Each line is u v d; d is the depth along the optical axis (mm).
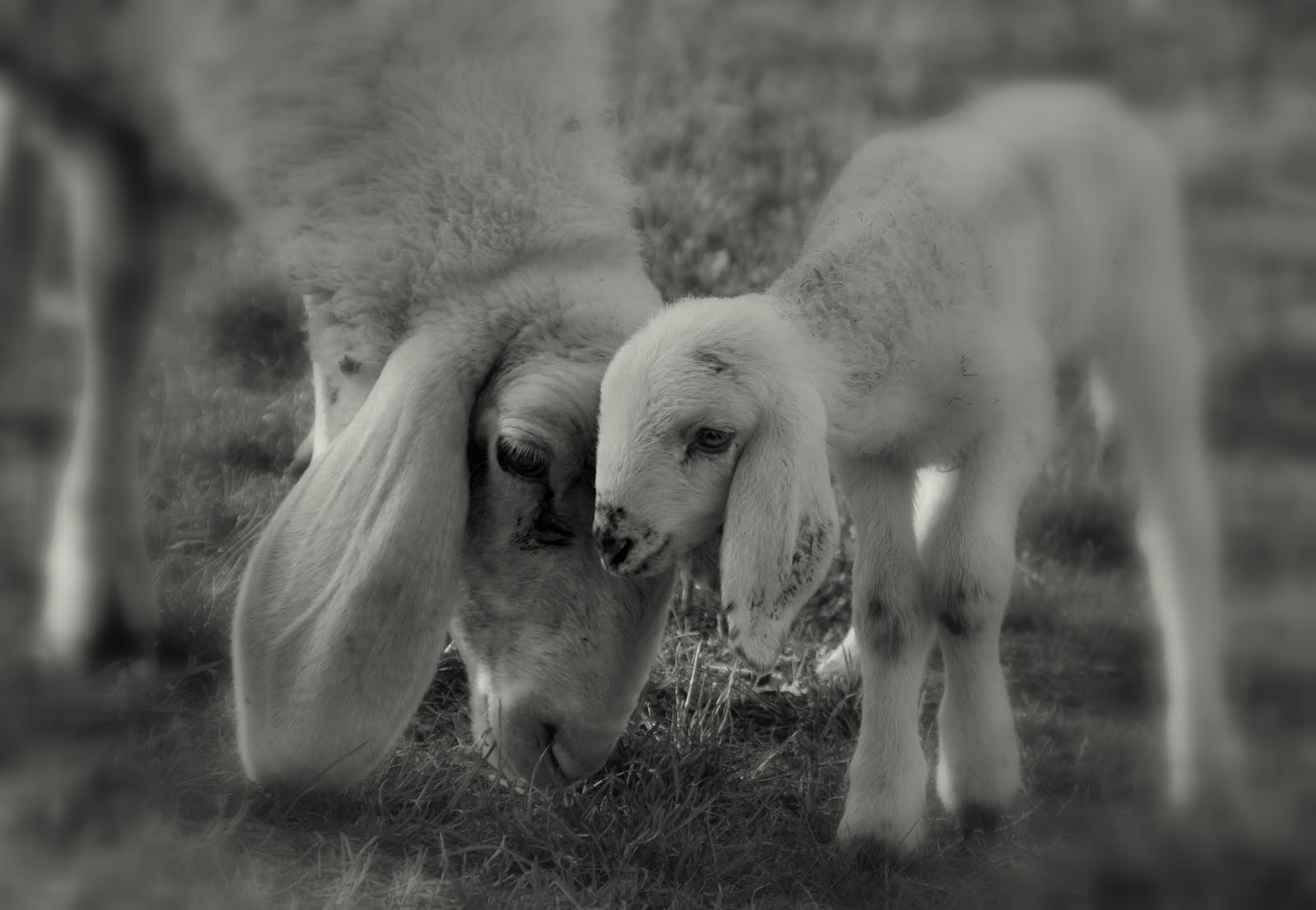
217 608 8266
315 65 6918
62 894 5758
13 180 8211
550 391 6184
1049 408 6812
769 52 17828
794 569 5555
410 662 6207
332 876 6000
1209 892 6590
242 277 12367
